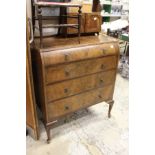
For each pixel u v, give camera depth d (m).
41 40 1.41
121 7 3.96
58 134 1.86
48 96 1.53
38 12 1.34
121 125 2.04
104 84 1.91
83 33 1.90
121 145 1.77
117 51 1.83
